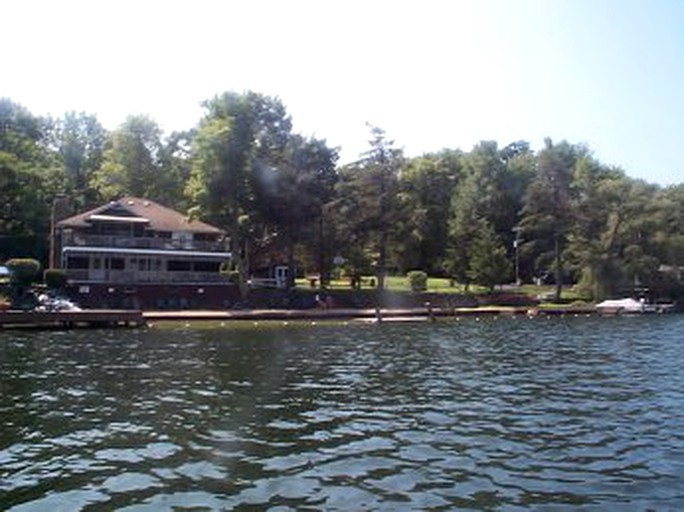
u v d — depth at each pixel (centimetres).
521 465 1285
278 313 5697
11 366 2706
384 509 1035
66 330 4512
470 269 8075
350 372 2603
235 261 7300
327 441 1481
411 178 9694
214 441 1481
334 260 7769
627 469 1259
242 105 7138
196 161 7119
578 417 1741
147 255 6931
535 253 9519
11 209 7675
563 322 5794
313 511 1025
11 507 1047
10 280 5719
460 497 1094
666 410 1833
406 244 8138
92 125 11300
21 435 1533
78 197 9644
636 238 8000
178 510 1030
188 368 2678
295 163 7412
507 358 3097
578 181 9050
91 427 1617
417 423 1670
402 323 5531
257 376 2477
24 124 9806
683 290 7925
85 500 1080
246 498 1088
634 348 3584
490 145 11288
